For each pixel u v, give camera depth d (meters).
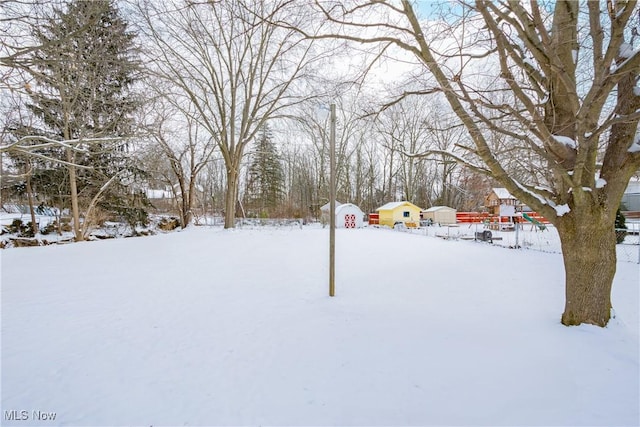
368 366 2.63
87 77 7.42
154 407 2.17
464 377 2.41
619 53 3.11
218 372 2.62
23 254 8.80
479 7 2.91
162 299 4.73
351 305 4.31
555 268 6.77
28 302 4.59
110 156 14.14
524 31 3.06
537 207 3.46
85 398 2.27
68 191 14.52
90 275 6.35
